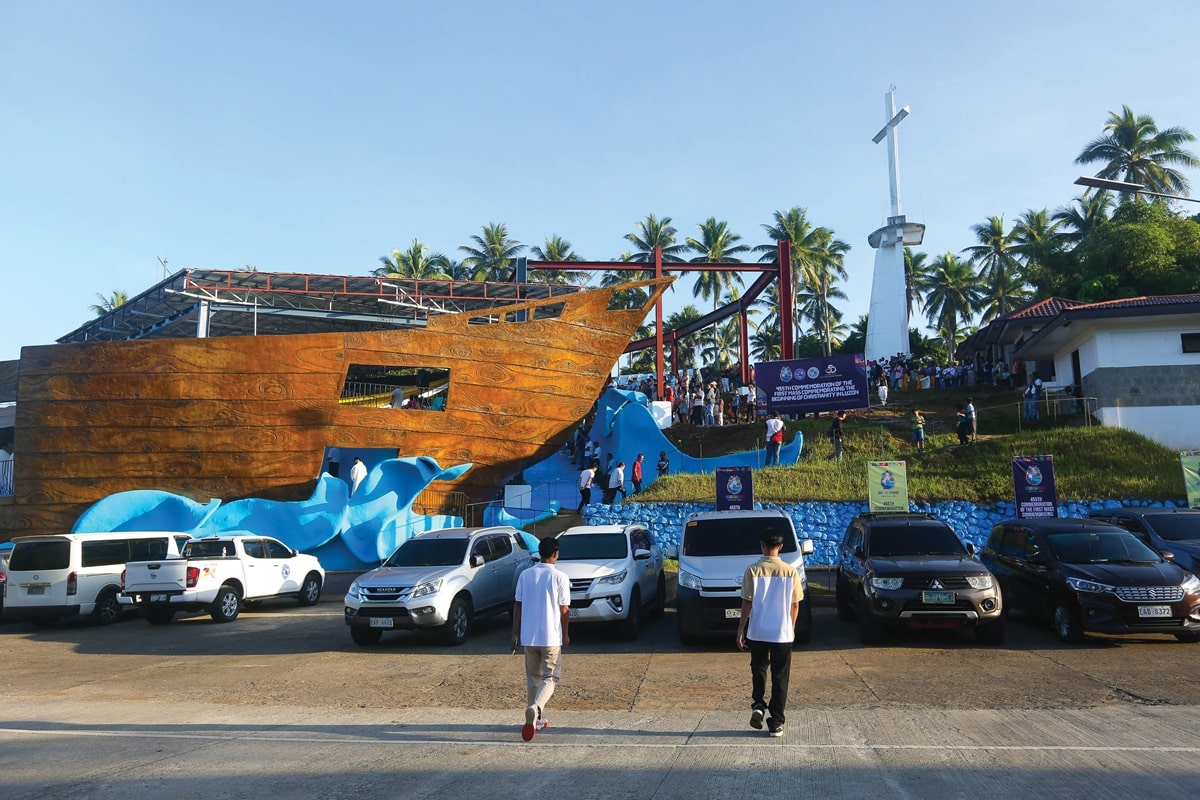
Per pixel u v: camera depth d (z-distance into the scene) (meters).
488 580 13.88
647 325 69.94
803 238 66.06
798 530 22.70
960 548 12.27
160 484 25.38
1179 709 7.36
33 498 25.28
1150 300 26.97
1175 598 10.75
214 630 15.35
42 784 5.74
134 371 24.83
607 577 12.39
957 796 4.99
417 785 5.47
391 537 25.42
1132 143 51.44
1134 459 23.23
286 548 18.52
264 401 25.25
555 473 35.16
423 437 26.86
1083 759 5.74
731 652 11.25
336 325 37.69
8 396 34.16
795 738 6.52
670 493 24.39
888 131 53.28
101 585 16.59
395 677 10.12
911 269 73.31
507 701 8.51
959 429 25.94
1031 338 30.30
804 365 28.41
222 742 6.91
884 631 12.08
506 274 67.94
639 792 5.20
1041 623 13.35
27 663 12.31
